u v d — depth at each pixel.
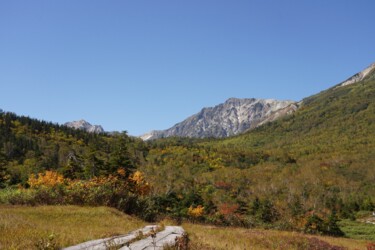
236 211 70.50
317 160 198.12
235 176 159.38
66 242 11.11
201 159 186.62
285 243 20.16
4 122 173.62
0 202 27.20
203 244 12.80
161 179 131.75
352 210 112.38
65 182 40.91
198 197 67.00
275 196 125.06
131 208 28.23
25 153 135.12
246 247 15.87
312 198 122.00
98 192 28.08
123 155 54.81
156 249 9.97
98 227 18.19
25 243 10.05
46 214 21.56
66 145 162.75
